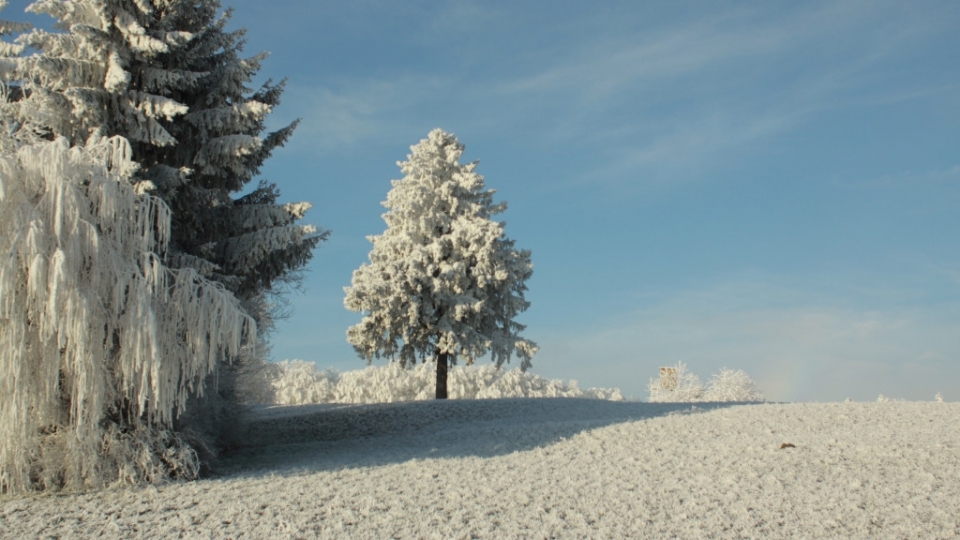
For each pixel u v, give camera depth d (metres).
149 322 11.14
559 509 10.10
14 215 10.30
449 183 33.03
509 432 17.73
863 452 12.59
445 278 31.44
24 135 12.84
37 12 15.22
